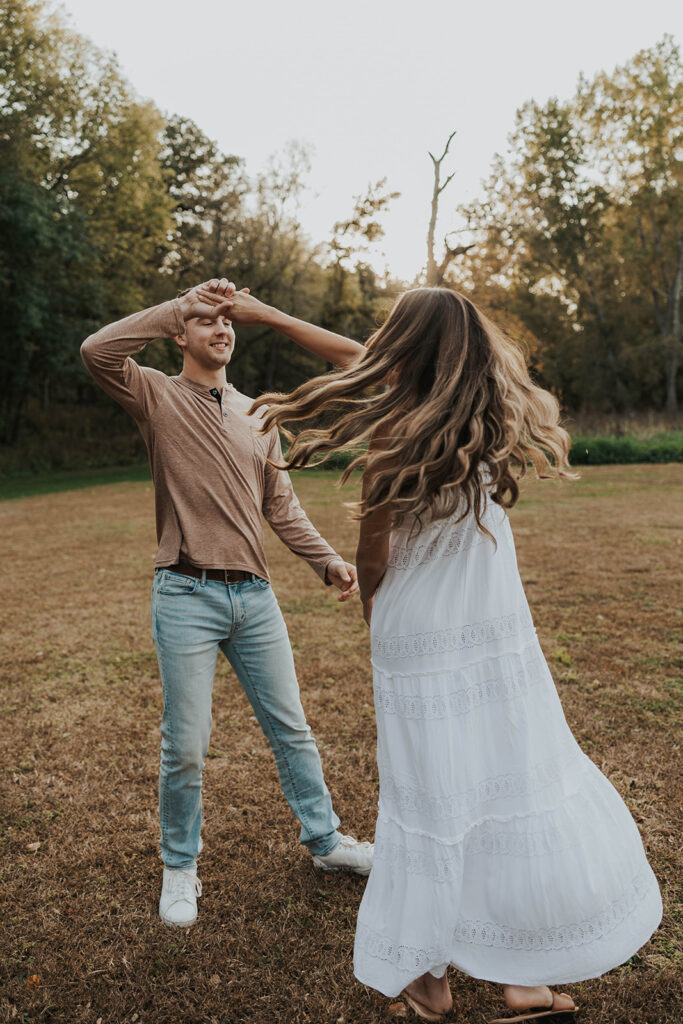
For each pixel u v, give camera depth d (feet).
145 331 7.12
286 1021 6.45
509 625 5.88
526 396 5.97
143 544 33.88
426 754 5.66
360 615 19.90
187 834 7.89
